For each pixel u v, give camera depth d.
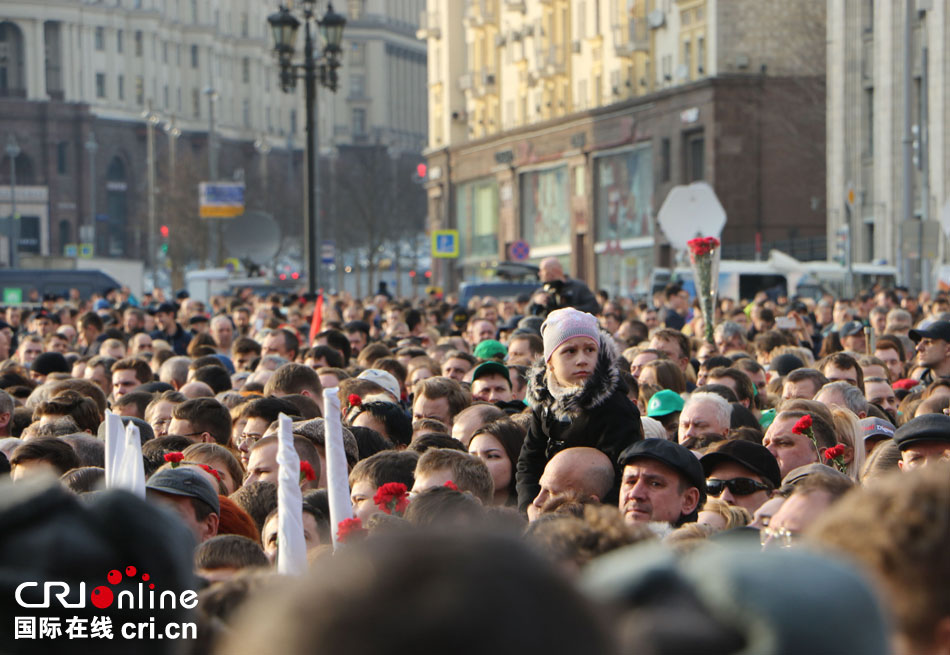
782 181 120.06
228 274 119.00
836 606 3.37
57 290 118.56
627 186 132.62
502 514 11.80
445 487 11.73
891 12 99.38
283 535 10.33
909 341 35.88
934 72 93.44
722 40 120.44
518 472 15.73
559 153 143.62
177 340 47.12
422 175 150.62
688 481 12.93
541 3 151.88
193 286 119.38
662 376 24.36
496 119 163.25
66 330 48.19
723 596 3.41
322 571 3.06
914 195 96.31
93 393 23.50
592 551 6.75
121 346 36.44
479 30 167.00
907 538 4.39
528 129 149.62
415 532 3.16
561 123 142.88
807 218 120.25
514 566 3.01
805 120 119.50
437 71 176.00
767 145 120.00
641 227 130.12
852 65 105.62
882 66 100.56
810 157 120.00
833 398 20.55
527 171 152.25
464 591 2.95
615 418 15.09
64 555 3.82
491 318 49.47
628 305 72.06
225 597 6.67
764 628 3.36
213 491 12.59
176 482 12.38
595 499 12.46
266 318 52.22
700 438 17.67
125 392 28.61
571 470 13.74
